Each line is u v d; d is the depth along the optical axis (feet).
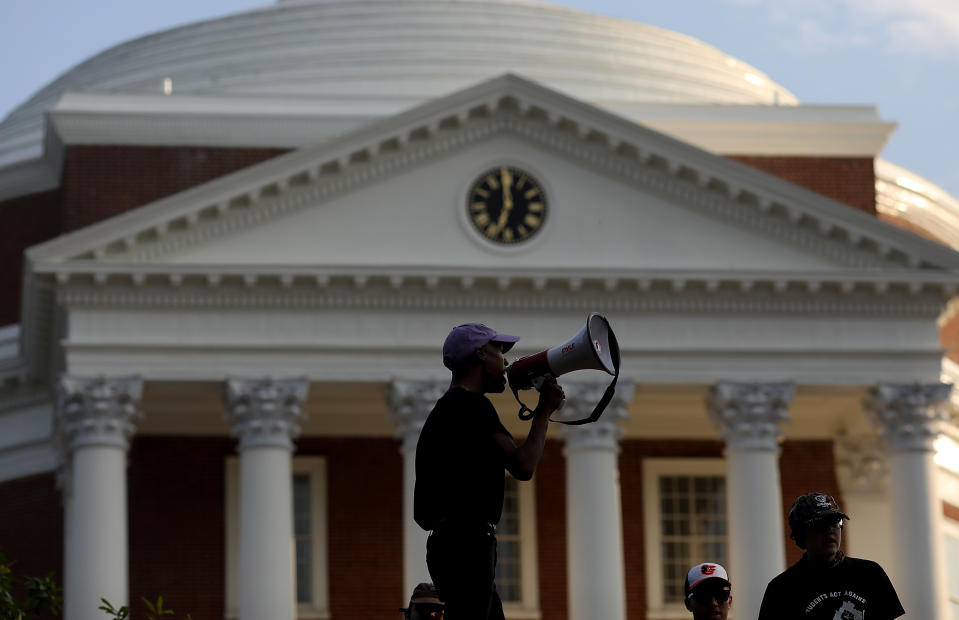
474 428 36.96
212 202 137.80
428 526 37.09
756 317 143.13
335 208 141.38
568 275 139.64
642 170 142.82
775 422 141.90
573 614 137.69
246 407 137.18
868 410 144.87
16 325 186.80
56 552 164.25
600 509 138.31
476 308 140.56
